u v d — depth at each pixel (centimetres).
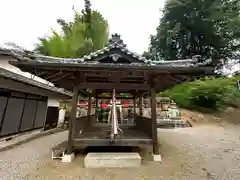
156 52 2036
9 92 659
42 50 1549
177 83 540
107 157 400
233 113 1205
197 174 356
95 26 1894
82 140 448
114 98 494
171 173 360
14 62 373
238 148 567
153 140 459
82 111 1222
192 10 1562
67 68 402
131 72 451
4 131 640
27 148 571
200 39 1644
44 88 773
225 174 357
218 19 1468
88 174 350
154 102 479
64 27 1933
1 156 476
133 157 404
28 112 809
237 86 1400
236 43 1559
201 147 586
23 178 330
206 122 1104
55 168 382
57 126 1099
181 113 1260
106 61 457
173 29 1581
